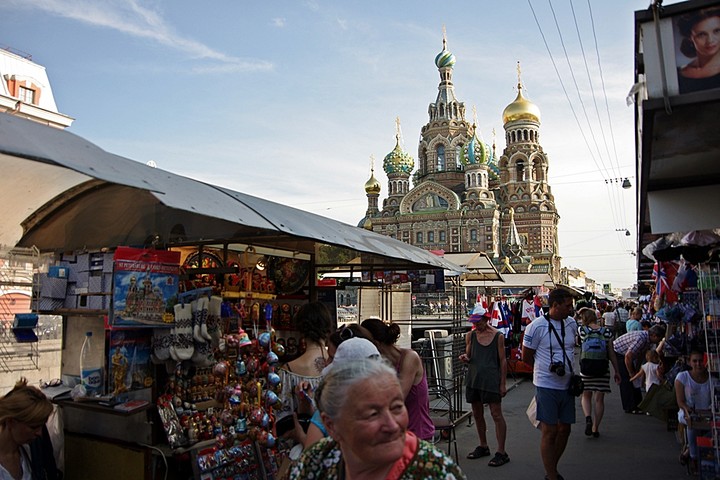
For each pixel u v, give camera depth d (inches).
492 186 3380.9
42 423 132.4
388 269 332.5
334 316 314.5
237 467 179.8
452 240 2901.1
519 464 263.0
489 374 269.1
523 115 3078.2
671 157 169.9
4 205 171.3
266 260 268.8
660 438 313.6
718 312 226.1
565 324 226.1
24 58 843.4
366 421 69.2
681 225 198.2
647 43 133.0
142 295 166.4
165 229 190.7
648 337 371.2
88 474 176.2
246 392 179.2
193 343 176.1
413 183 3609.7
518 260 2716.5
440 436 300.5
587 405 323.3
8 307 184.5
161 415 168.1
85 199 177.8
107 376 170.2
